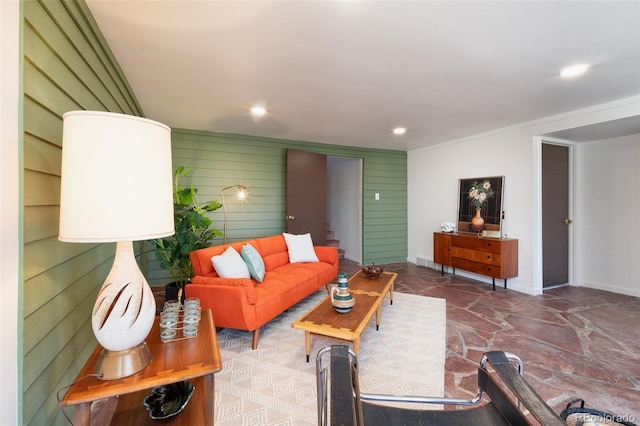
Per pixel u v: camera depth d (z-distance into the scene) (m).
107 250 1.99
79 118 0.92
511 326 2.67
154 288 3.84
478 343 2.35
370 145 5.19
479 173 4.31
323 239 4.95
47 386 1.13
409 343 2.36
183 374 1.04
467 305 3.24
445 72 2.27
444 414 1.10
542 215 3.81
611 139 3.72
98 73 1.72
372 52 1.97
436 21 1.64
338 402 0.80
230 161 4.30
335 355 1.03
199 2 1.48
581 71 2.26
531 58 2.05
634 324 2.69
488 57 2.04
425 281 4.29
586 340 2.38
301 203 4.67
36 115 1.07
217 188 4.23
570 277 4.05
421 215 5.42
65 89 1.30
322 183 4.94
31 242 1.02
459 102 2.94
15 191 0.91
